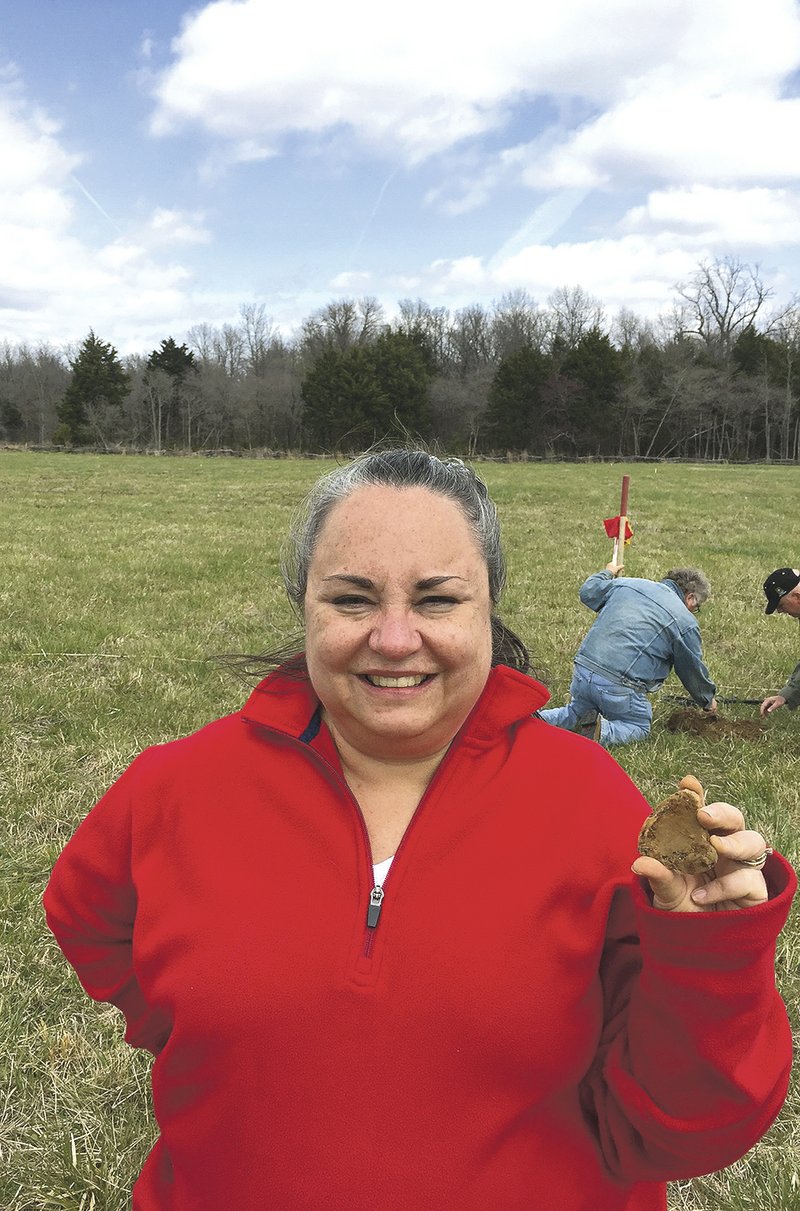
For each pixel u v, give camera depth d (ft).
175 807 4.50
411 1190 3.81
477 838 4.12
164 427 256.73
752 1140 3.74
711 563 42.01
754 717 19.63
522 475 115.55
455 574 4.19
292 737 4.41
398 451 4.64
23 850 13.20
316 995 3.92
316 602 4.32
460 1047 3.83
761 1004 3.48
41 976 10.58
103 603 29.66
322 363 228.22
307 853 4.22
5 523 52.03
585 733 18.94
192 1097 4.16
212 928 4.12
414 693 4.14
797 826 14.51
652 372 241.14
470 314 280.10
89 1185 8.01
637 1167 4.07
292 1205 3.89
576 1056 3.99
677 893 3.44
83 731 17.67
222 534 48.96
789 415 232.94
